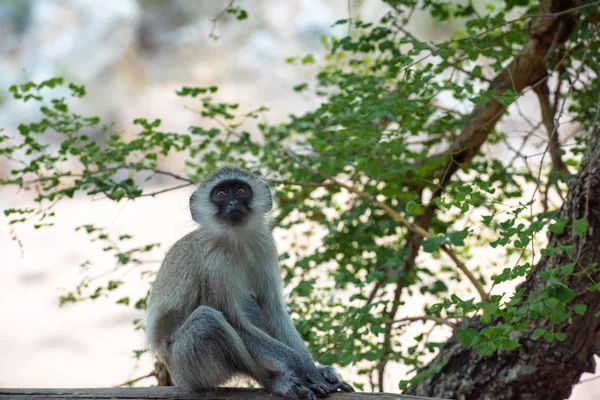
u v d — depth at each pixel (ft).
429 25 113.39
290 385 30.30
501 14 39.09
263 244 35.47
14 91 38.96
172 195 104.73
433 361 35.09
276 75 148.66
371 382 37.73
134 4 157.79
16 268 90.84
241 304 33.88
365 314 34.14
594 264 28.14
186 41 155.84
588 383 65.72
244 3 157.48
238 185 35.19
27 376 74.54
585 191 30.30
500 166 41.19
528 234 26.27
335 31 148.77
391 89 42.65
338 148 38.65
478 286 36.68
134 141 38.91
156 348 34.12
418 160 41.39
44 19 155.94
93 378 74.59
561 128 46.14
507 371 33.04
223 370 31.58
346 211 43.34
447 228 43.29
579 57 38.93
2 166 110.73
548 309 28.22
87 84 148.15
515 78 39.50
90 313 85.20
